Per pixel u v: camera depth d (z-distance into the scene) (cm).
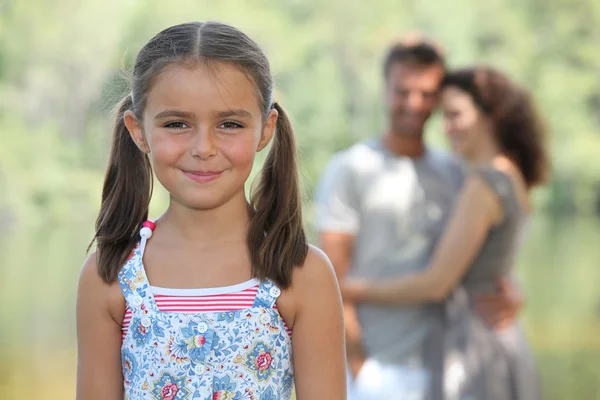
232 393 234
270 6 2675
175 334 235
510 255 446
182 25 240
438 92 458
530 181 456
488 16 2838
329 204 466
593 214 3256
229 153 234
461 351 438
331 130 2664
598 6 2984
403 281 439
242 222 246
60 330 1266
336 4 2717
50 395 980
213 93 231
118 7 2620
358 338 452
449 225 436
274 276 239
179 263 241
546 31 2967
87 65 2606
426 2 2756
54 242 2109
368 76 2717
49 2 2631
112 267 243
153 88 235
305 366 244
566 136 3006
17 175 2456
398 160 466
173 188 236
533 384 448
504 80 448
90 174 2559
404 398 442
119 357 244
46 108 2602
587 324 1305
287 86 2652
